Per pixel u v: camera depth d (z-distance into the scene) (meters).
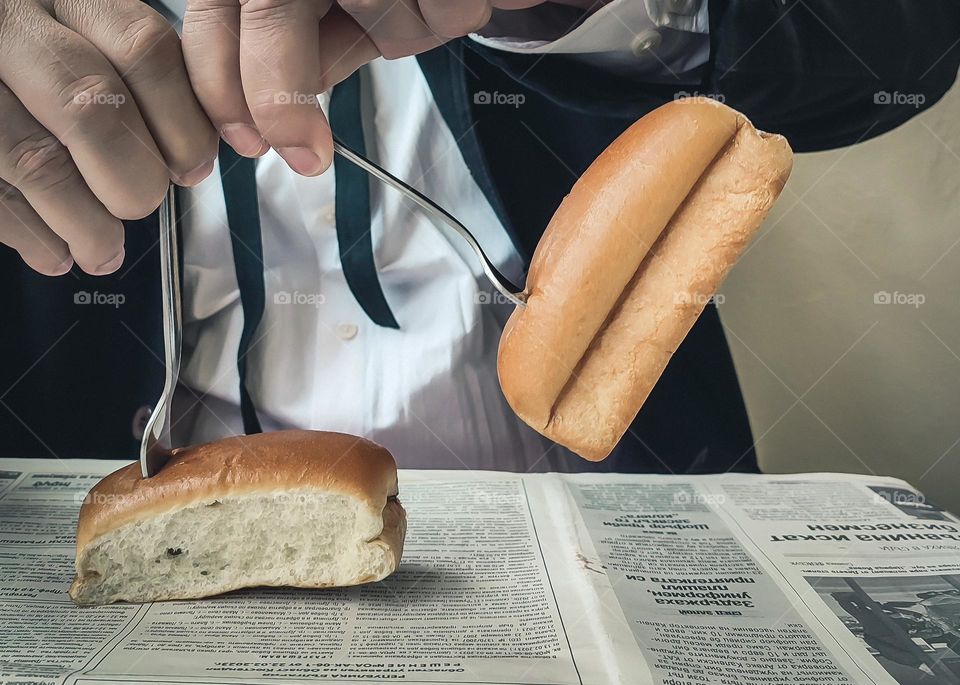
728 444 1.21
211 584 0.67
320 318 1.12
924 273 1.43
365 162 0.55
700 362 1.21
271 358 1.12
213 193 1.08
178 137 0.55
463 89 1.04
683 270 0.57
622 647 0.58
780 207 1.44
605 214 0.55
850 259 1.44
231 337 1.12
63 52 0.52
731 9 0.86
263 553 0.68
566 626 0.61
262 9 0.52
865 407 1.50
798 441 1.53
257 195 1.06
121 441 1.15
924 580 0.70
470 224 1.12
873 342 1.47
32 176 0.55
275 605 0.66
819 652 0.58
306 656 0.57
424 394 1.11
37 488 0.90
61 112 0.52
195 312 1.11
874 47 0.91
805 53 0.89
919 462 1.51
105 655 0.57
